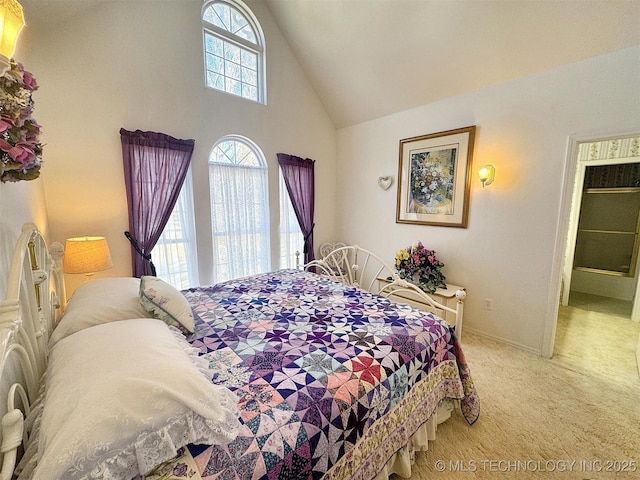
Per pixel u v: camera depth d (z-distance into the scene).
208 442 0.74
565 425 1.68
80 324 1.19
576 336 2.84
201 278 2.99
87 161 2.25
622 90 1.97
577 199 3.58
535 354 2.51
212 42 2.96
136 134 2.40
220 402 0.83
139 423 0.66
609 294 4.05
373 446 1.12
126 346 0.89
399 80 3.06
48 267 1.45
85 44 2.16
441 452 1.51
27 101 0.85
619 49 1.95
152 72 2.49
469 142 2.78
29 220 1.49
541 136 2.36
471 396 1.66
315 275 2.72
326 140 4.09
